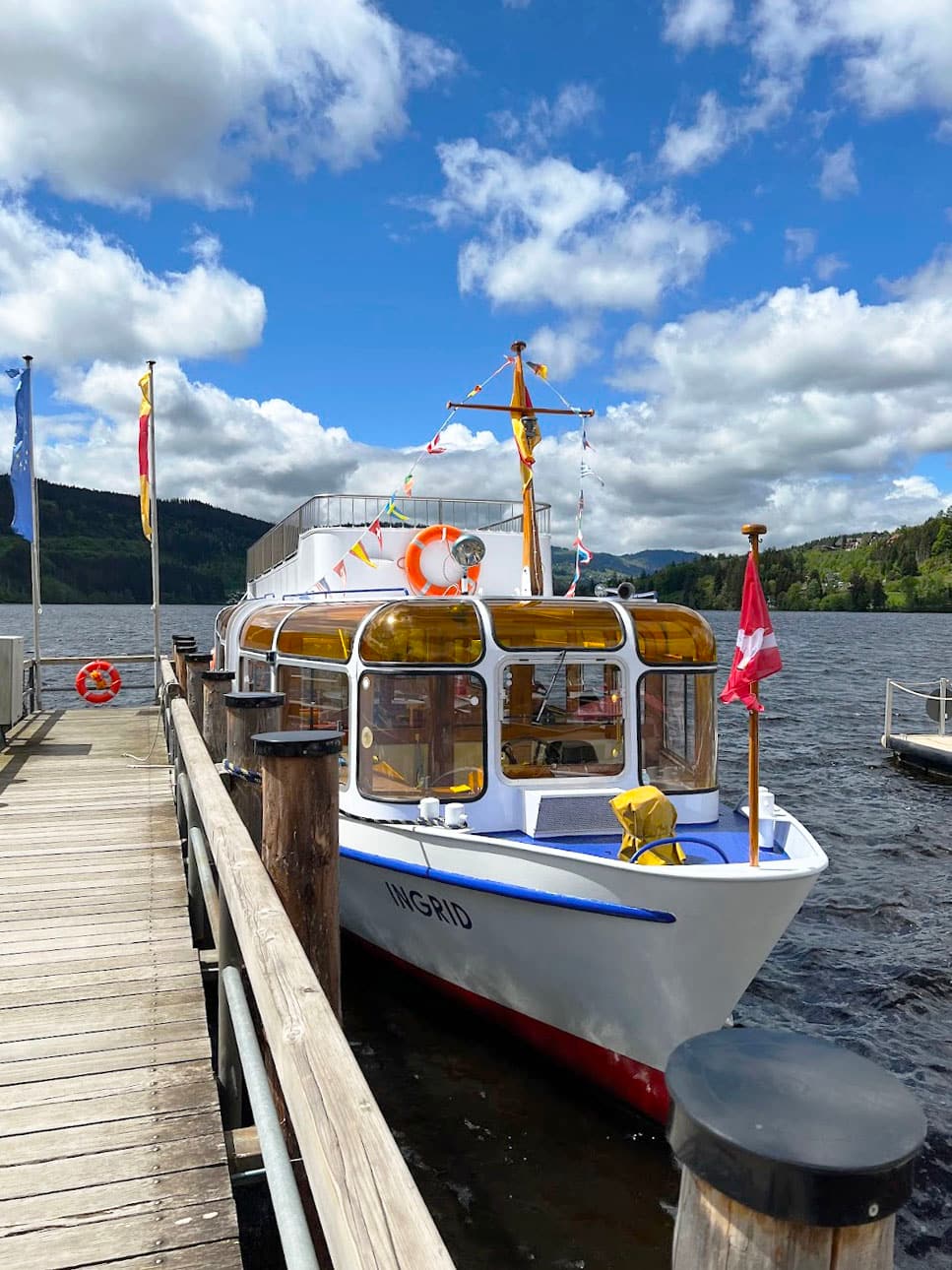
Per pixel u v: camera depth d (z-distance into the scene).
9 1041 4.45
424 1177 5.35
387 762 6.57
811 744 22.11
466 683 6.45
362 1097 1.91
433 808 6.26
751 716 5.07
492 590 9.52
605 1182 5.35
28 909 6.23
